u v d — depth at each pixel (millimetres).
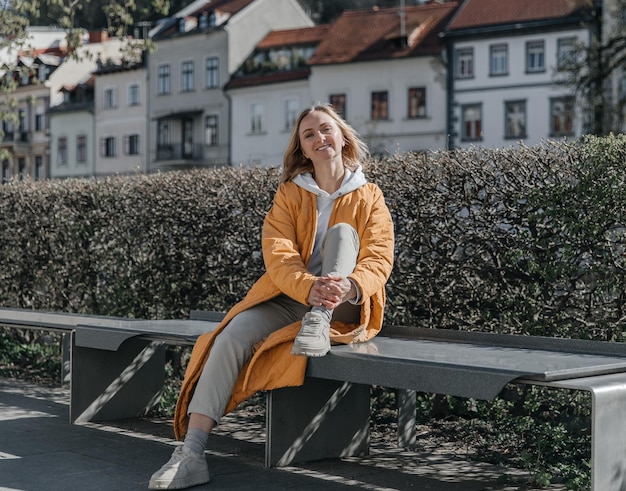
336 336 4594
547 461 5184
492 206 5812
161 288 8078
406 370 4035
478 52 52062
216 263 7598
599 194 5352
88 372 6051
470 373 3793
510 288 5848
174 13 78125
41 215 9297
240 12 61750
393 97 54094
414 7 56969
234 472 4777
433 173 6051
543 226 5656
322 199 4945
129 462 4965
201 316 6758
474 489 4535
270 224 4910
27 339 9891
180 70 64000
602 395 3631
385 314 6410
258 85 59406
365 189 4957
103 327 5695
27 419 6227
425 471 4930
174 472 4383
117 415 6207
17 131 75438
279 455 4879
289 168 5078
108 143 69188
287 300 4809
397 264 6312
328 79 55969
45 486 4426
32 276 9539
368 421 5293
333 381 5094
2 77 14773
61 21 15078
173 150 64312
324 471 4848
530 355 4449
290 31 61406
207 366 4590
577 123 48156
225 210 7445
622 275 5371
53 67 73875
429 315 6246
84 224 8797
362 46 55500
